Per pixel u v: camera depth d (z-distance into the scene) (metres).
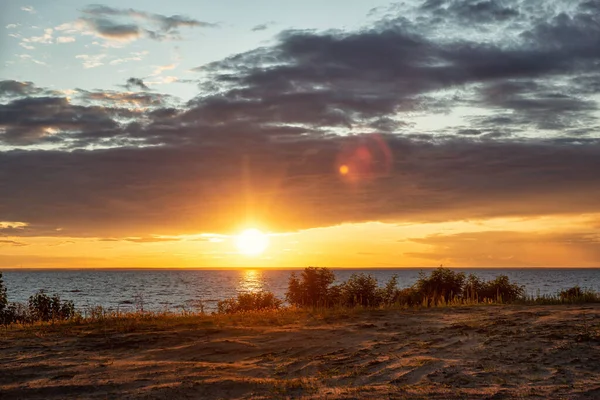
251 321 15.09
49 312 19.83
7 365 9.83
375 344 11.09
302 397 7.61
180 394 7.97
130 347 11.56
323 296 21.52
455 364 8.98
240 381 8.55
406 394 7.45
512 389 7.45
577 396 7.02
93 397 7.88
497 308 16.59
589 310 14.79
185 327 14.09
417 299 21.55
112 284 119.62
